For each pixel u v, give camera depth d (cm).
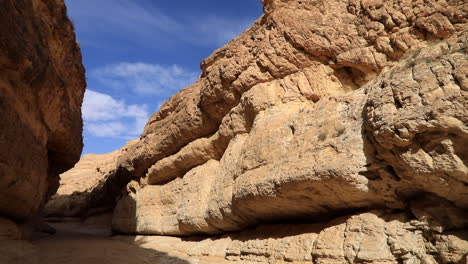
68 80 1548
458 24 787
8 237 1082
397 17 898
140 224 1855
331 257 757
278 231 997
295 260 850
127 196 2166
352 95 834
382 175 714
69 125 1551
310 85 1074
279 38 1137
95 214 2864
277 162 935
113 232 2225
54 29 1284
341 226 789
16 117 938
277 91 1134
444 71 607
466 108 568
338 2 1059
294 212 950
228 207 1125
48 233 1953
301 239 876
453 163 588
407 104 641
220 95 1367
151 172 1905
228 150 1267
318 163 797
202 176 1445
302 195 861
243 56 1257
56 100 1320
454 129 579
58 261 1027
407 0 886
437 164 608
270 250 951
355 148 748
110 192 2581
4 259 888
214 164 1454
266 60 1160
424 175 630
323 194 819
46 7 1188
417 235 665
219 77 1337
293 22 1111
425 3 850
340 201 812
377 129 686
